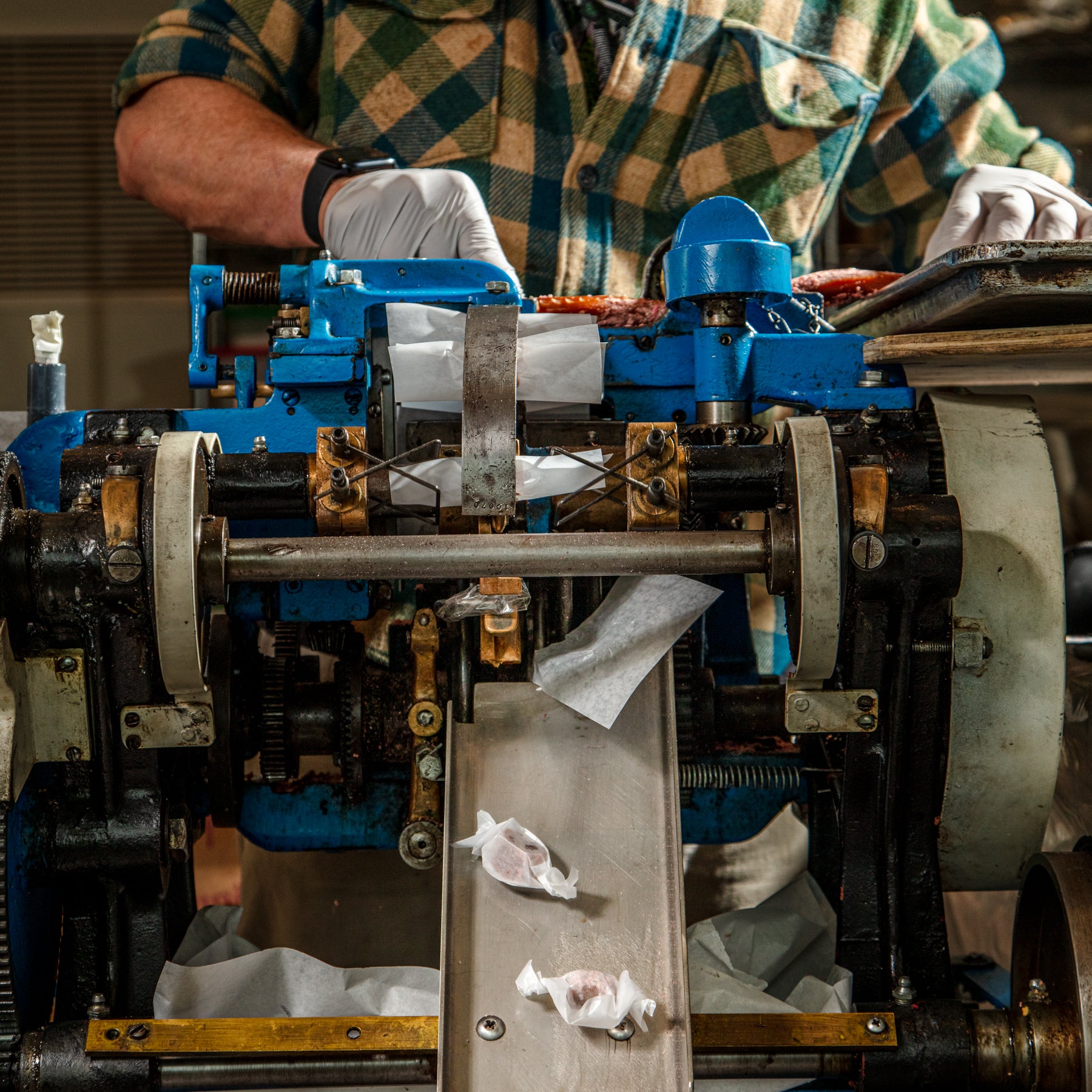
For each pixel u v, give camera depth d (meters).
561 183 1.89
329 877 1.56
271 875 1.59
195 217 1.84
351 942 1.54
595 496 1.18
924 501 1.09
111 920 1.15
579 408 1.36
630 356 1.38
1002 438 1.22
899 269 2.34
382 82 1.90
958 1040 1.06
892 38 1.99
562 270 1.88
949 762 1.18
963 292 1.17
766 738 1.39
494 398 1.07
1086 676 1.48
